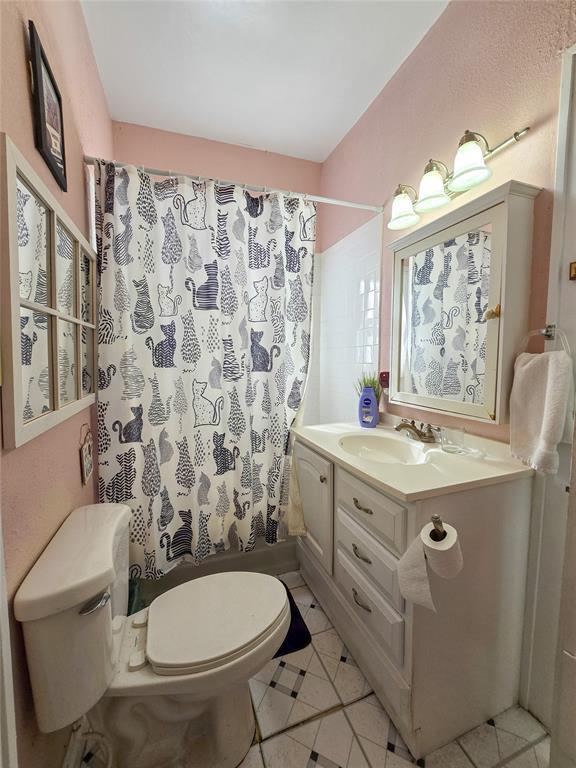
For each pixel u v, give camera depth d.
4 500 0.58
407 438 1.46
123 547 1.01
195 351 1.53
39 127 0.75
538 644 1.04
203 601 1.01
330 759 0.95
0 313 0.56
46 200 0.76
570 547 0.76
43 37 0.82
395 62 1.51
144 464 1.44
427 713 0.95
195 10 1.27
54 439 0.85
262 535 1.76
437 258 1.33
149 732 0.90
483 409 1.14
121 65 1.52
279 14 1.29
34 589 0.63
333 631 1.40
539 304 1.02
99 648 0.72
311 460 1.50
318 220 2.34
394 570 0.96
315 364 2.37
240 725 0.96
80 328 1.10
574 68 0.90
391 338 1.59
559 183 0.94
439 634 0.94
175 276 1.49
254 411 1.70
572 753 0.76
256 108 1.79
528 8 1.00
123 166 1.36
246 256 1.60
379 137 1.70
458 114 1.25
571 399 0.92
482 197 1.06
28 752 0.65
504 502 1.00
